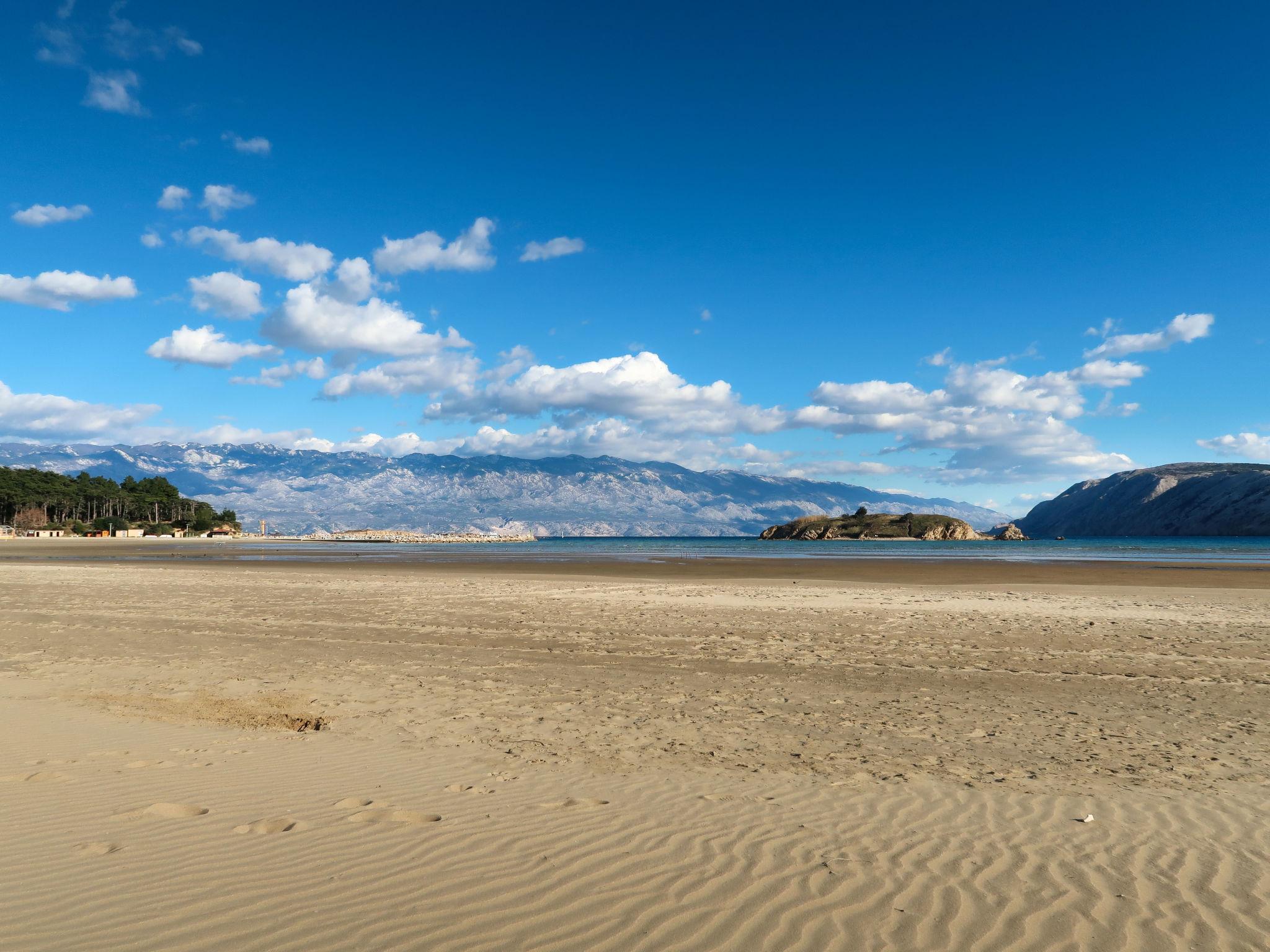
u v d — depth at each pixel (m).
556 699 10.47
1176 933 4.17
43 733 8.29
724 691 11.07
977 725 9.16
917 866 5.02
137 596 25.27
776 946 3.98
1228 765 7.50
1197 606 23.53
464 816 5.84
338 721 9.05
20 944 3.90
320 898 4.47
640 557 65.12
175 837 5.36
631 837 5.47
